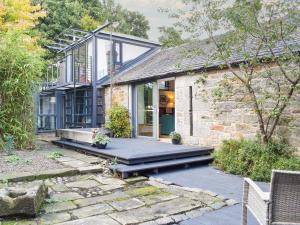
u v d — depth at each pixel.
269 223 2.28
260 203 2.48
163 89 11.13
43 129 15.73
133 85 11.48
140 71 11.80
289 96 5.75
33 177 5.21
